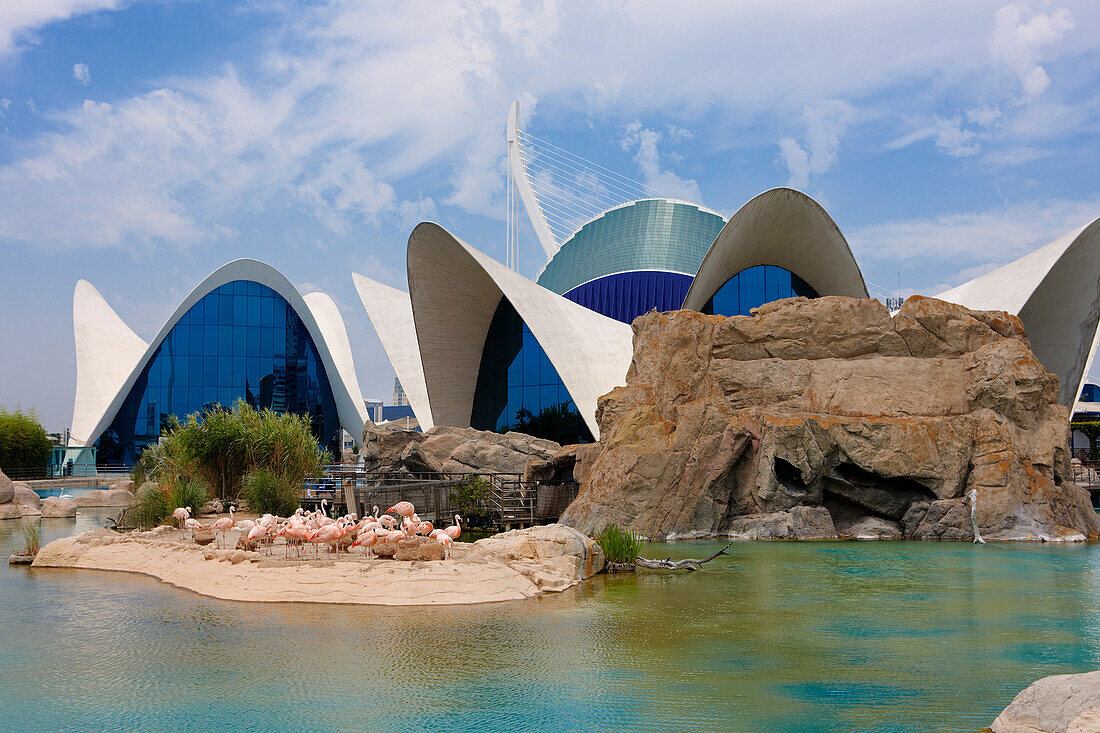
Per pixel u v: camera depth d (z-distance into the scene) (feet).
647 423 82.53
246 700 29.07
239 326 185.78
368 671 32.45
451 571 48.01
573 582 52.85
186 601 46.19
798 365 84.74
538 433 138.72
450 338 143.13
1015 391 79.66
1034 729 22.79
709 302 144.87
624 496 79.15
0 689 30.42
